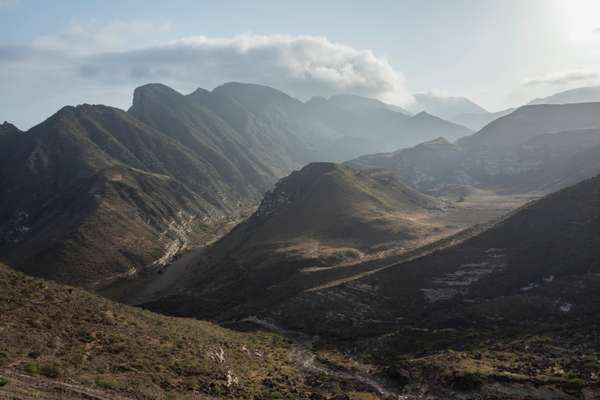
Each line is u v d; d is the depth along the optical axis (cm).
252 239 17338
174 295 13325
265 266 12900
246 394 3709
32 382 2689
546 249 8106
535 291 6919
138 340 4141
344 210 17412
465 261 8769
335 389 4350
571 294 6469
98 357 3531
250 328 7944
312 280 10744
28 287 4438
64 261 16912
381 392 4381
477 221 17612
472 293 7644
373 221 15950
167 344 4309
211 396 3428
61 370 3067
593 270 7000
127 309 5278
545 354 4750
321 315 8069
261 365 4856
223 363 4412
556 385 3875
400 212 19150
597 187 9319
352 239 14800
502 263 8262
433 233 14925
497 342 5466
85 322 4128
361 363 5603
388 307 8006
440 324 6675
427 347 5769
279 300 10062
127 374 3362
